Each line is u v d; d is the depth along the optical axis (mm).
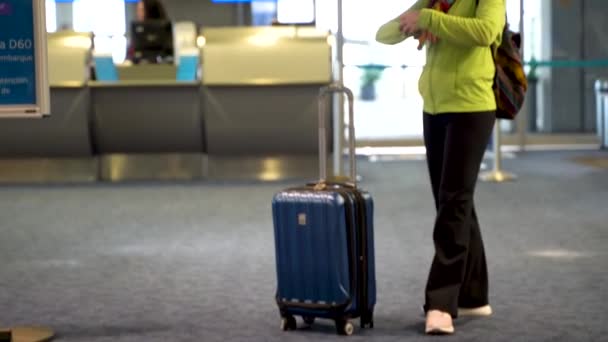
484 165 13195
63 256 6824
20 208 9453
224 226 8125
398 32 4621
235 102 11586
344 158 14562
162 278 5957
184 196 10219
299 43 11680
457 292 4523
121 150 11883
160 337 4512
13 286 5801
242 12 21328
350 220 4453
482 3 4434
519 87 4590
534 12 15305
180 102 11648
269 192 10469
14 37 4539
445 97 4508
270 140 11711
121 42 16797
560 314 4832
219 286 5684
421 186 10906
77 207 9469
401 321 4762
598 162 13445
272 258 6602
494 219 8297
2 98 4559
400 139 15422
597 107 16062
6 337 4555
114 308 5156
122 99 11641
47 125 11594
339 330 4496
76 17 21469
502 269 6062
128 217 8742
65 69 11539
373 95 16656
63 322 4852
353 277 4477
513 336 4410
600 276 5793
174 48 13883
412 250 6844
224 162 11961
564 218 8289
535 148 16078
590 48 15328
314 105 11555
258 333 4559
